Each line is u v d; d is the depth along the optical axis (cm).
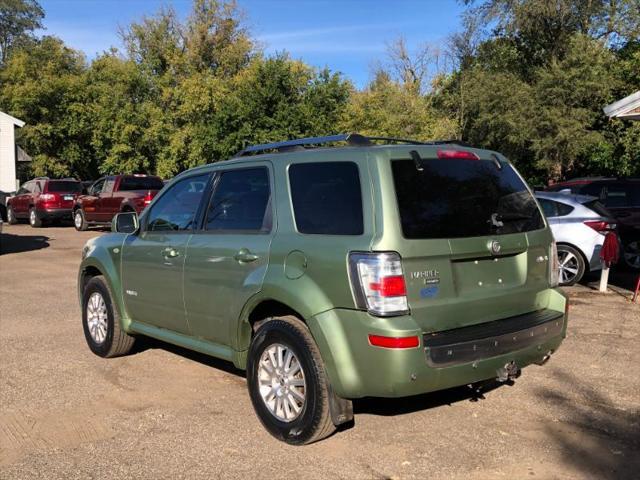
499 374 399
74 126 3275
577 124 2217
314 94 2009
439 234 385
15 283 1096
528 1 2519
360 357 368
